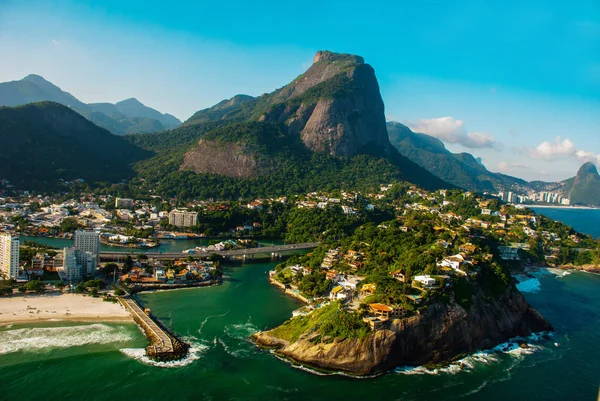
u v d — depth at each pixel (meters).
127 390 129.62
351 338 151.00
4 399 123.12
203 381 136.25
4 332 162.75
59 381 132.50
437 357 157.00
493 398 135.62
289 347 156.50
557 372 153.25
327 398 130.88
